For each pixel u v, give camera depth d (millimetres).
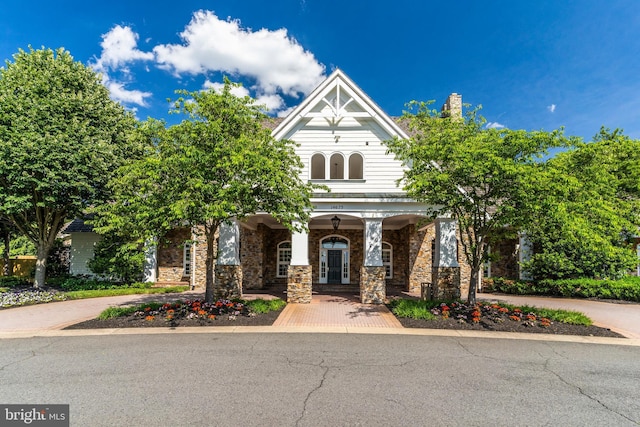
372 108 15594
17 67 16719
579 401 5410
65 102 16312
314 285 20547
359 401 5270
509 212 10344
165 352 7648
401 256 21578
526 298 16875
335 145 15781
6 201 14828
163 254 21297
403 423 4629
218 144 10195
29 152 14758
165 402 5164
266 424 4547
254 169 9578
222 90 11406
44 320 10945
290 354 7570
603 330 10016
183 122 10484
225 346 8156
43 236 17672
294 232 15031
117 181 12500
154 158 10242
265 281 21219
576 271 17375
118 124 18109
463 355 7668
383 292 14688
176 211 8914
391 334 9469
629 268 17484
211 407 5016
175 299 15461
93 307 13391
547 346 8516
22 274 22938
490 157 9328
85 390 5594
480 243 11875
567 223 9391
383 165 15555
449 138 10531
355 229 21641
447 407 5117
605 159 13328
